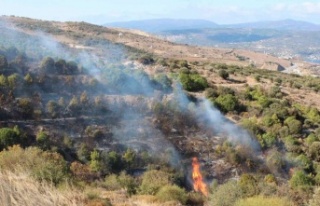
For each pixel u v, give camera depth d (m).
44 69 38.22
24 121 31.73
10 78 33.97
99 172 27.78
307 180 26.91
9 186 4.09
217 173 31.53
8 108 31.98
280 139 35.22
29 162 14.30
